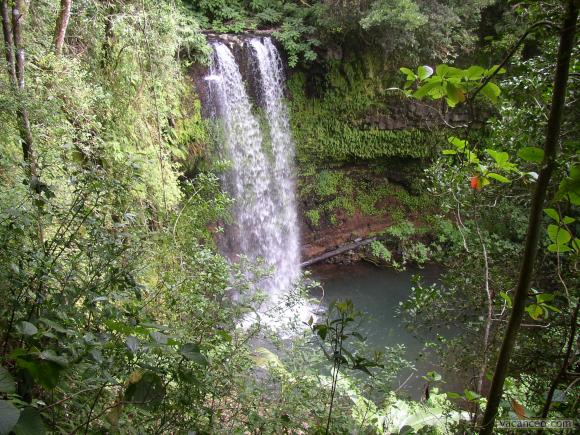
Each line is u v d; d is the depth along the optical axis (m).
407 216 12.18
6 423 0.67
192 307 2.63
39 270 1.76
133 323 1.89
